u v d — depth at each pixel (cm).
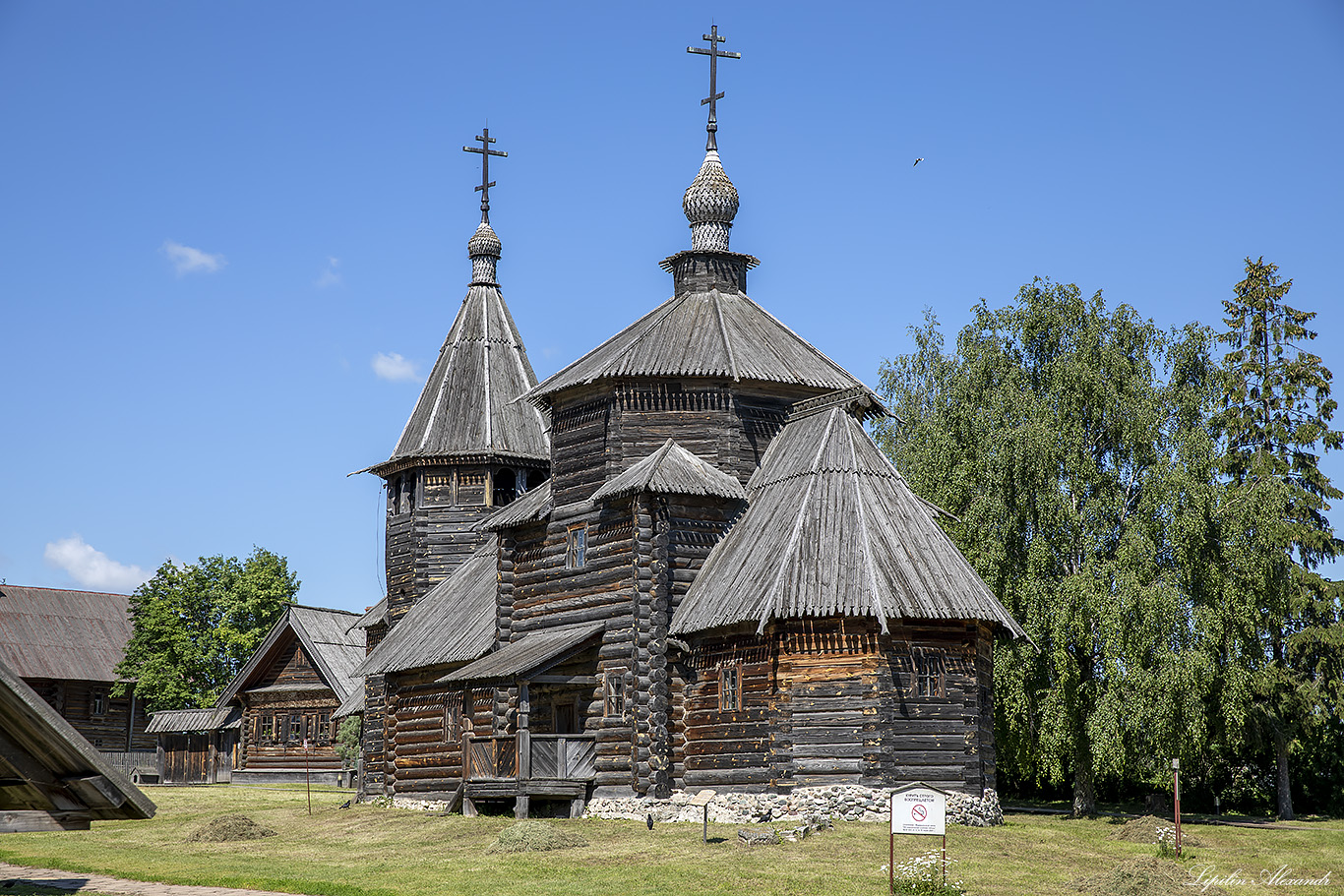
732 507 3456
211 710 6316
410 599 4750
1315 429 4753
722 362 3569
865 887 2305
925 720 3056
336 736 5884
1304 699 4394
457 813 3444
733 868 2466
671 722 3266
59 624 7494
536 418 4853
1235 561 3769
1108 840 3036
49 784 1125
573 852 2716
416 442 4828
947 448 4072
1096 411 3894
